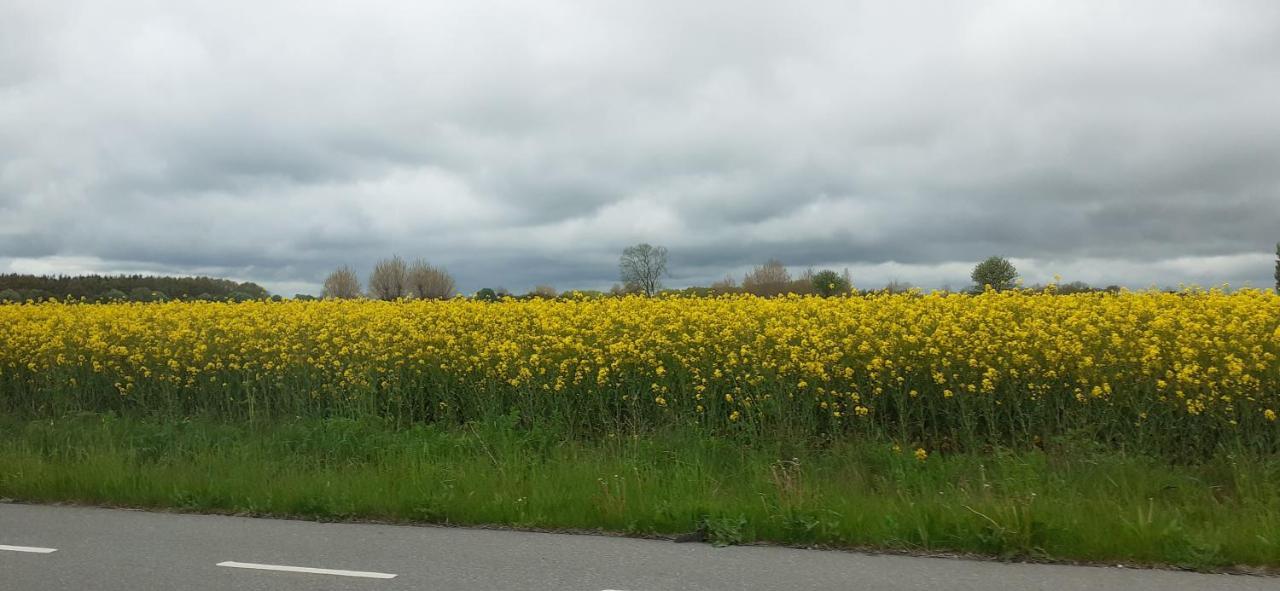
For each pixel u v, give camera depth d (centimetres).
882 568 544
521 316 1212
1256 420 791
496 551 591
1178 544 557
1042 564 552
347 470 836
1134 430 823
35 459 875
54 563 562
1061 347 840
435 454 882
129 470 827
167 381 1182
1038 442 868
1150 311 952
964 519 603
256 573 538
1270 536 559
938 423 930
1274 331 831
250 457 883
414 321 1185
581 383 1028
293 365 1140
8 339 1260
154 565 557
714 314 1091
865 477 788
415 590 501
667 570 541
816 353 918
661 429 956
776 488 717
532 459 853
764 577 524
